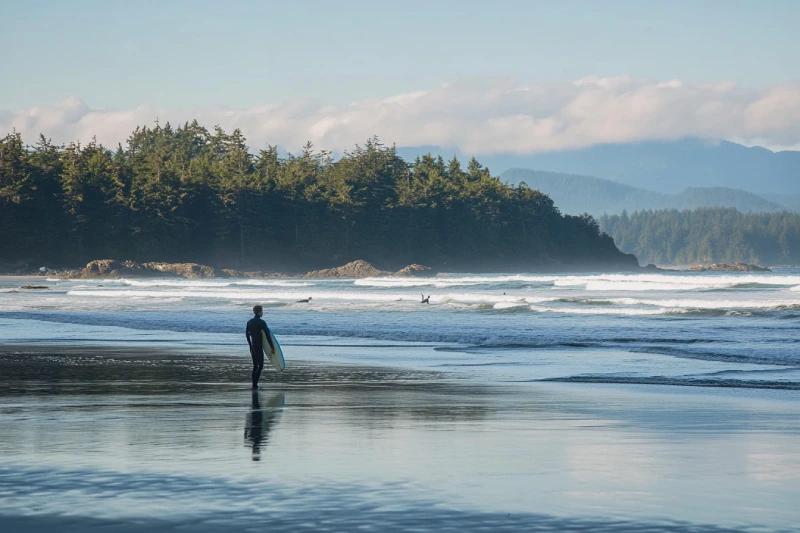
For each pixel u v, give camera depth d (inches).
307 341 2130.9
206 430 815.1
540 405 1013.8
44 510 499.8
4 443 735.1
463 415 925.8
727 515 488.1
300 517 484.1
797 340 1999.3
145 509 501.4
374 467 626.5
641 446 719.1
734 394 1128.8
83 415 925.2
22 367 1508.4
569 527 464.1
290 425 849.5
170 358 1683.1
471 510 499.8
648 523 471.8
